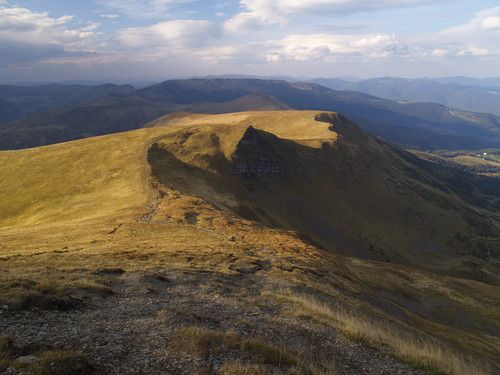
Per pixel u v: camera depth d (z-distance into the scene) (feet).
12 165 422.00
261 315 81.56
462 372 70.08
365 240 499.51
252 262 137.59
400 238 563.48
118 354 50.88
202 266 122.93
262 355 56.39
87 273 93.30
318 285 127.03
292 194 524.93
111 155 411.75
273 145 581.94
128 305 73.82
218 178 457.27
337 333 77.77
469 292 254.88
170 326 63.16
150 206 240.73
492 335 195.00
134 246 148.46
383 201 620.08
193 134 542.98
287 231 256.32
